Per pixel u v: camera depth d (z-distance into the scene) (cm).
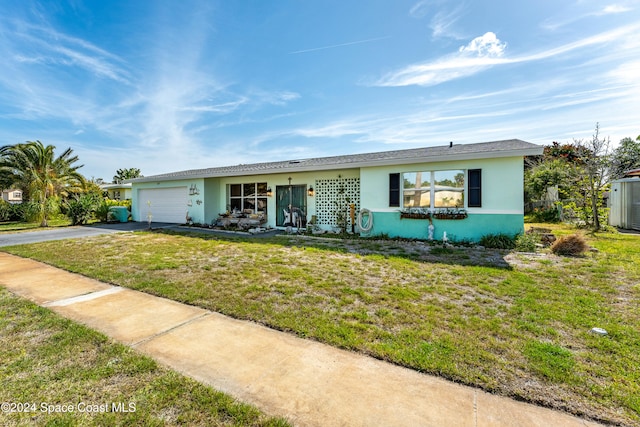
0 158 1845
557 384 238
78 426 193
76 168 2208
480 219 901
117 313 386
